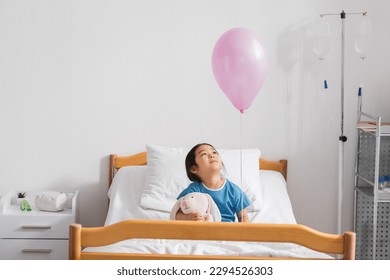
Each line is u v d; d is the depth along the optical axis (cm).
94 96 380
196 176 299
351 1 375
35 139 382
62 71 378
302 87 381
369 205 384
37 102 379
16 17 372
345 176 388
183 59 378
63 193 369
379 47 379
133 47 377
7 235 352
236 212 300
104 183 387
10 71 376
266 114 383
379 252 387
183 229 240
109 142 384
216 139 384
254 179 341
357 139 379
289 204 335
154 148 354
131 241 276
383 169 382
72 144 383
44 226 353
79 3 373
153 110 382
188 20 376
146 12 375
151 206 323
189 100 381
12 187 385
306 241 239
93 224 389
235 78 290
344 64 380
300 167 387
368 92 382
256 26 377
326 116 383
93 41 376
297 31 377
